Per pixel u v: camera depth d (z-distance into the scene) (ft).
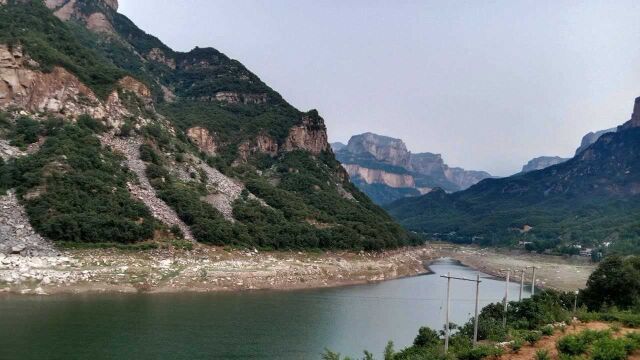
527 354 126.11
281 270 312.91
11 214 255.09
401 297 301.84
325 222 434.30
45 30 398.21
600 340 116.57
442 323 233.14
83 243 260.21
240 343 176.45
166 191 326.44
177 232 299.17
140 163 343.46
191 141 467.11
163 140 383.65
